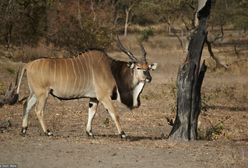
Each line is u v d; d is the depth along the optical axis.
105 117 39.22
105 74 29.20
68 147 25.81
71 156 23.98
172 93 53.88
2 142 26.61
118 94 29.66
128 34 138.62
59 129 33.12
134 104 30.20
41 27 84.88
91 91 29.36
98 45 84.62
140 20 156.00
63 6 88.94
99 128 34.53
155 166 22.59
